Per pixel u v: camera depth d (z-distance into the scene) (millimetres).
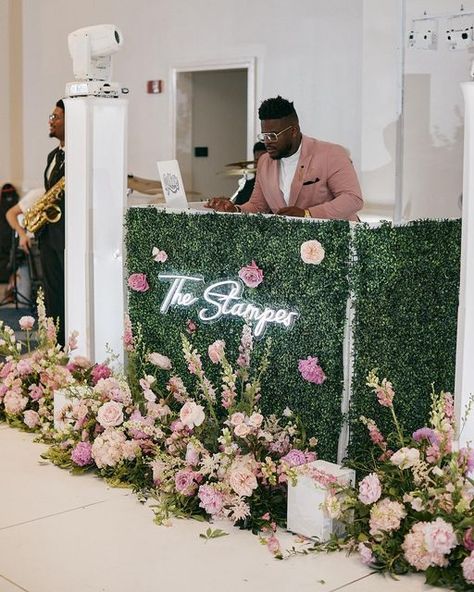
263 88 8055
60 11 9633
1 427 5230
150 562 3484
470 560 3160
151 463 4094
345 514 3592
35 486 4273
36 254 9336
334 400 3953
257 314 4234
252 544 3658
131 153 9297
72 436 4602
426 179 6430
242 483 3697
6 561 3479
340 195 4777
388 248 3895
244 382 4312
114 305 5141
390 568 3375
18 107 10227
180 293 4633
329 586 3295
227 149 9508
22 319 5418
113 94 5023
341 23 7426
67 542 3658
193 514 3926
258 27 8047
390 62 6691
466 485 3459
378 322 3938
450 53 6199
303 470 3670
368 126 6848
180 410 4375
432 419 3551
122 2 9078
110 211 5070
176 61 8750
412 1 6320
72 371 4930
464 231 3529
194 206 5293
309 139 4934
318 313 3967
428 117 6363
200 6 8469
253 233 4211
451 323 4152
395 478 3588
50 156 6438
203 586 3289
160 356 4625
